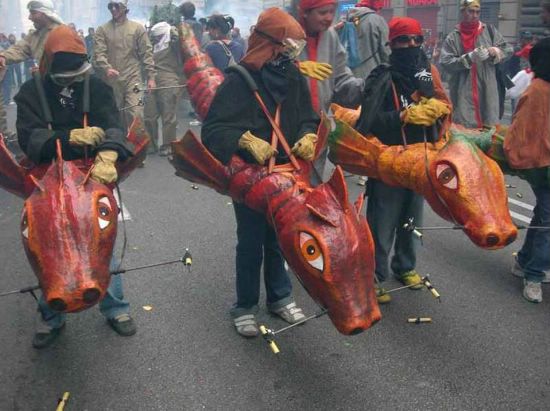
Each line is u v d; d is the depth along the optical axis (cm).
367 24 679
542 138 420
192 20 1175
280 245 320
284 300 417
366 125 408
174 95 903
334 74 485
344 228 298
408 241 458
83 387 353
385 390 347
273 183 336
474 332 409
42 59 350
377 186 430
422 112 379
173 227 617
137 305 449
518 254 493
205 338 404
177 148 356
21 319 434
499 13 1983
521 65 1404
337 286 294
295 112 367
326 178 782
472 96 755
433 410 330
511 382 354
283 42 350
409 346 392
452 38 763
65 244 288
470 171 354
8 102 1731
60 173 307
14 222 646
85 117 351
